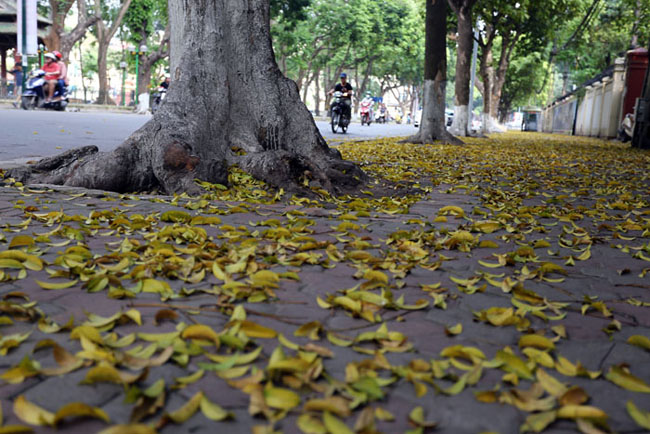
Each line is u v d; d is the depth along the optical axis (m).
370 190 6.08
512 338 2.10
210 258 2.88
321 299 2.41
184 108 5.62
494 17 25.50
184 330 1.89
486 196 5.82
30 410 1.43
